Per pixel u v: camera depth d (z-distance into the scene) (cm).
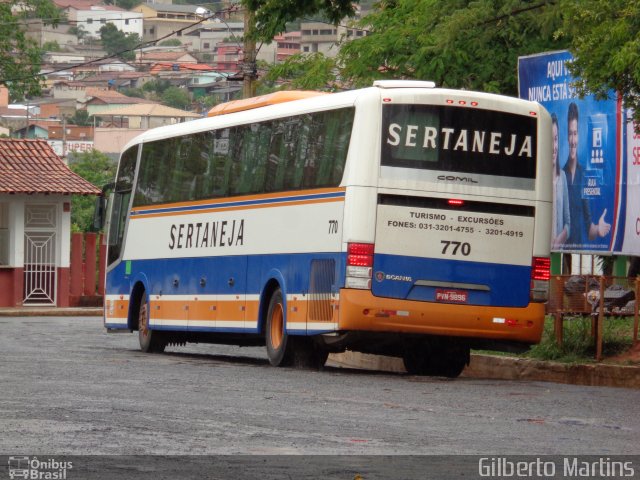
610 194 2972
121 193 3672
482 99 2558
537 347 2733
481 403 1991
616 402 2027
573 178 3078
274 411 1820
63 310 5972
